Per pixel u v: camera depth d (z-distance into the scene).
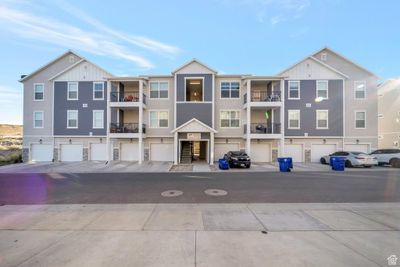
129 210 6.30
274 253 3.79
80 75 21.41
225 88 21.03
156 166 17.47
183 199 7.60
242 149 20.78
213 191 8.79
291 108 20.92
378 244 4.11
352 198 7.66
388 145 24.25
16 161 20.59
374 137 20.52
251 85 21.27
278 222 5.27
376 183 10.34
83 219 5.55
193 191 8.81
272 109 20.58
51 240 4.34
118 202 7.25
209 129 18.94
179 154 19.30
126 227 4.98
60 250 3.94
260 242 4.19
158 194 8.34
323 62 21.39
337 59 21.36
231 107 20.92
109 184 10.37
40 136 21.36
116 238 4.40
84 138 21.31
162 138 20.94
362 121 20.75
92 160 21.19
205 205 6.80
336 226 5.00
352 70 21.12
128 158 21.16
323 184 10.13
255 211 6.16
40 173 14.27
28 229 4.91
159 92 21.06
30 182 11.01
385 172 14.05
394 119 23.84
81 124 21.28
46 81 21.64
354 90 20.95
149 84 21.06
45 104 21.50
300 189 9.10
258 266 3.40
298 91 20.94
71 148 21.38
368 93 20.83
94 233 4.66
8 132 55.41
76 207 6.66
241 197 7.86
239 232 4.67
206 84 20.22
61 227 5.02
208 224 5.14
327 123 20.81
